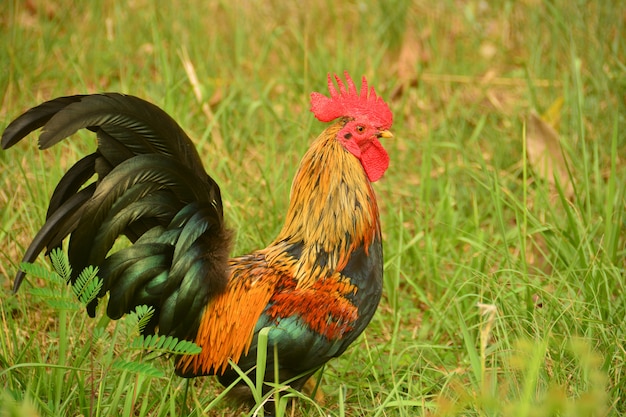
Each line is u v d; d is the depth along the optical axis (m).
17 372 5.58
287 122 9.45
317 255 5.48
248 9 12.28
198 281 5.27
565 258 7.12
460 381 5.86
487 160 9.39
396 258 7.38
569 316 6.21
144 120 5.13
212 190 5.50
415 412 5.68
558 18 10.45
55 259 4.84
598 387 5.06
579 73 9.28
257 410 4.87
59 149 8.33
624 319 6.07
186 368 5.51
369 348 6.45
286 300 5.29
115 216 5.12
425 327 6.91
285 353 5.24
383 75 10.91
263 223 7.89
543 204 7.94
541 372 5.38
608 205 7.05
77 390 5.67
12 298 6.98
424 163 8.82
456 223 8.16
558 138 8.57
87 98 4.92
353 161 5.62
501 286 6.63
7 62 10.03
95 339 5.36
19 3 11.51
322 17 12.09
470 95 10.52
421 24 11.79
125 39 11.20
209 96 9.82
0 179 8.37
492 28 12.05
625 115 9.39
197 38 11.12
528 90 10.15
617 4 10.90
